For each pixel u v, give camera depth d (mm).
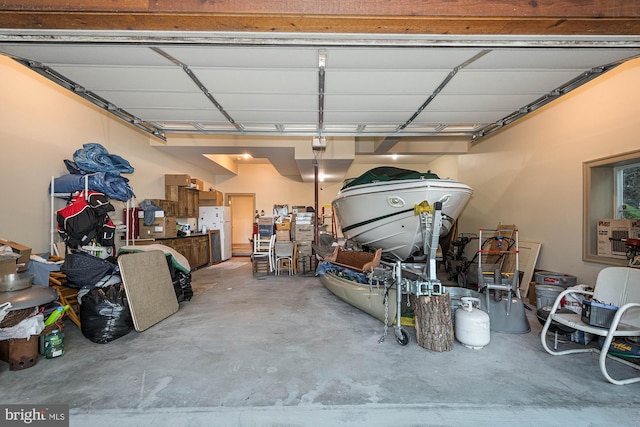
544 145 4449
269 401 1925
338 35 1942
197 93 2986
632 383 2111
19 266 2834
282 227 6863
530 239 4719
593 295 2631
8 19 1769
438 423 1724
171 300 3758
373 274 3504
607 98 3467
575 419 1748
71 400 1926
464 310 2857
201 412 1814
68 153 4090
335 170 7922
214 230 8219
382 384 2125
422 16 1731
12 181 3322
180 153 6660
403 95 3043
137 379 2186
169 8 1693
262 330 3184
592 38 1970
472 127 4219
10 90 3299
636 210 3441
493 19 1759
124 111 3492
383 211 4246
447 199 3992
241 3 1699
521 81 2732
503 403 1894
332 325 3338
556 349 2650
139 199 5758
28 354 2336
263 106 3334
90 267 3016
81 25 1832
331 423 1729
